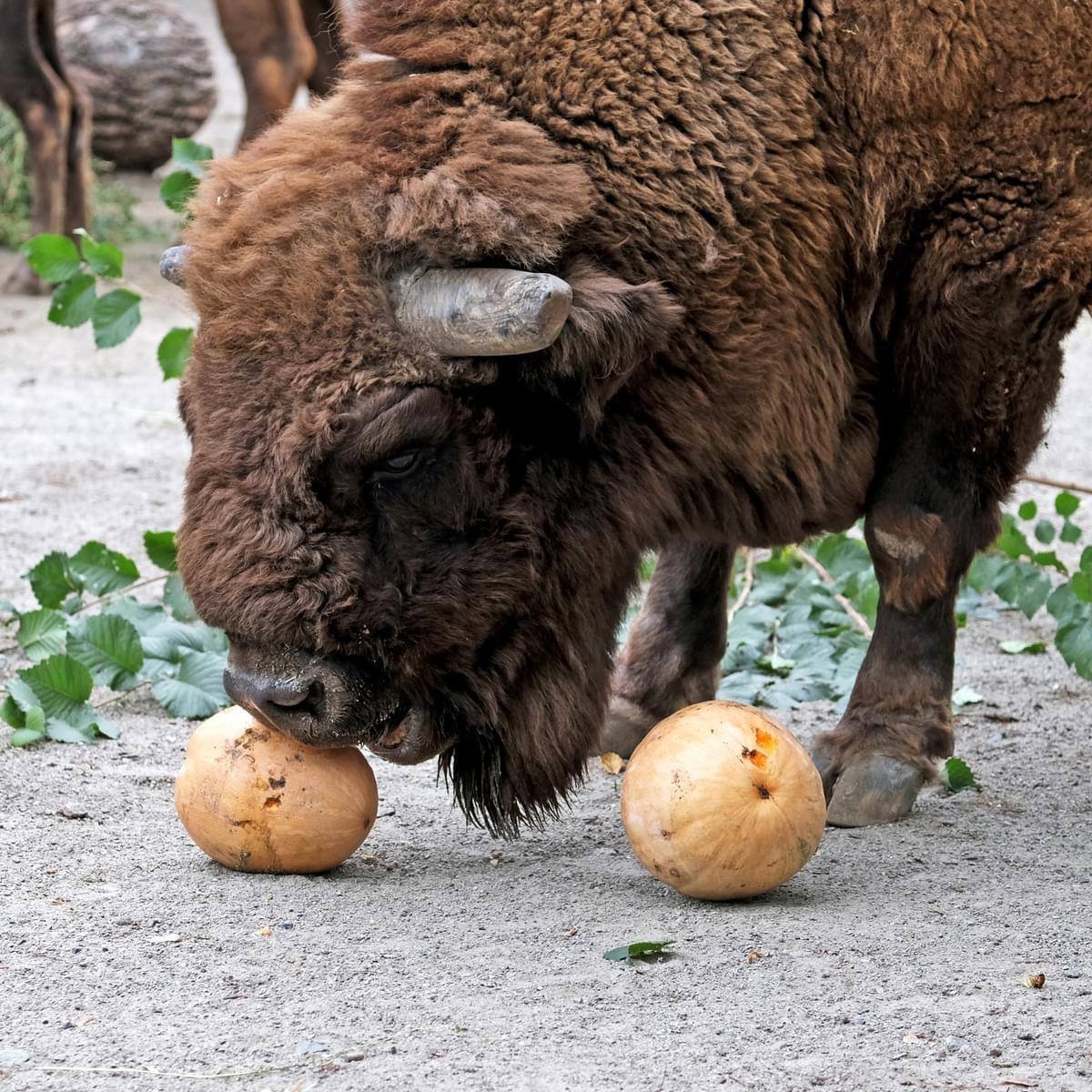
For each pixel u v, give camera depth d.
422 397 8.08
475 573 8.41
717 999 7.22
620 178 8.74
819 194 9.31
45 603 13.09
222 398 8.05
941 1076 6.50
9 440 20.69
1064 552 17.22
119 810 9.88
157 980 7.39
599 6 8.93
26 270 28.72
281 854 8.66
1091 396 24.89
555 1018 7.00
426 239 8.13
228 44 23.58
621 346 8.23
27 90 27.08
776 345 9.34
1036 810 10.19
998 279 9.56
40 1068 6.52
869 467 10.21
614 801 10.38
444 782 10.59
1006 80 9.40
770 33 9.22
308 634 8.02
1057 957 7.74
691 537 10.05
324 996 7.24
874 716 10.22
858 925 8.16
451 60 8.84
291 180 8.36
